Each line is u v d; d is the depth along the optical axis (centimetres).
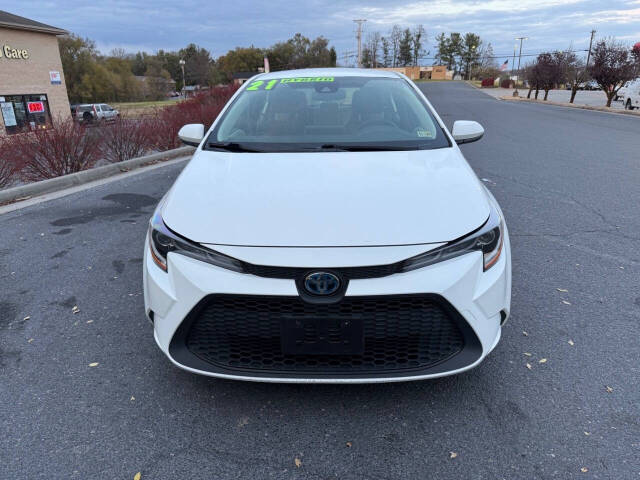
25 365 267
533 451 205
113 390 246
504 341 286
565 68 3462
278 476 194
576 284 360
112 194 629
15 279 372
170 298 212
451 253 207
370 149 291
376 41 11125
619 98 3562
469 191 242
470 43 11300
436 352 212
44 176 718
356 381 208
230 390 245
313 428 219
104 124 860
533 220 510
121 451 207
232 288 202
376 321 205
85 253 422
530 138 1162
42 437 214
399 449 207
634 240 448
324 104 345
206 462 201
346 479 193
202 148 307
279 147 297
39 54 2355
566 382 249
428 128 321
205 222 219
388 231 209
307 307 202
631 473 194
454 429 218
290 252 201
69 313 322
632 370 258
